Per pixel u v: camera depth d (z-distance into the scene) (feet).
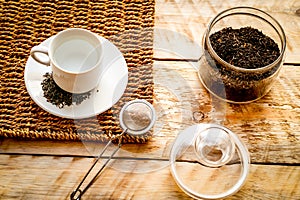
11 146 2.86
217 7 3.23
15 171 2.81
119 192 2.79
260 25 3.03
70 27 3.11
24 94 2.93
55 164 2.83
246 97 2.95
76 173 2.82
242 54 2.95
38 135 2.85
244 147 2.89
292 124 2.95
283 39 2.88
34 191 2.77
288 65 3.09
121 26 3.11
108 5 3.15
